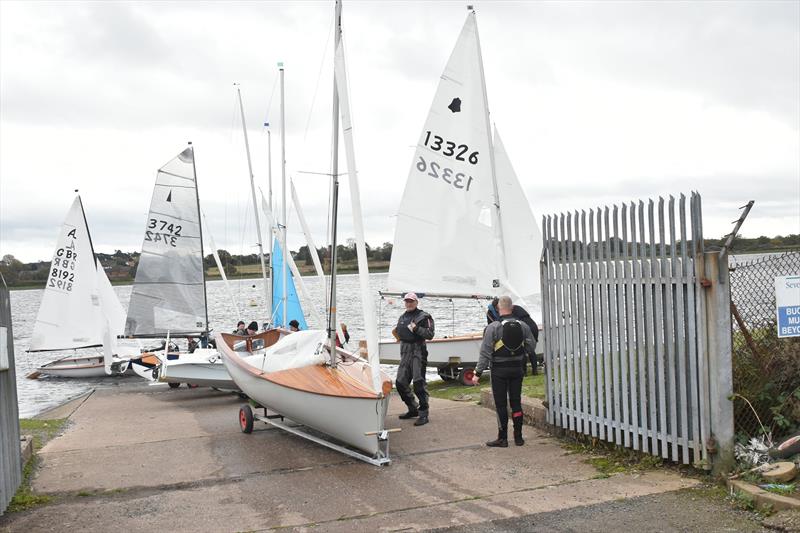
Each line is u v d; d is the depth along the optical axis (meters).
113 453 8.68
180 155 21.86
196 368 15.52
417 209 13.85
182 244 22.09
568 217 7.82
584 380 7.68
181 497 6.64
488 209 13.91
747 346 6.88
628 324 6.90
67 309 24.58
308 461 7.91
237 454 8.40
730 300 6.09
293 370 9.14
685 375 6.35
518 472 6.94
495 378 8.00
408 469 7.30
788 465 5.88
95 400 16.95
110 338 24.20
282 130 20.12
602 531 5.19
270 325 20.44
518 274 16.47
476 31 13.71
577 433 7.93
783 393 6.69
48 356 37.25
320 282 17.16
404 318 9.74
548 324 8.38
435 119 13.75
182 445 9.05
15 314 81.75
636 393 6.89
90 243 24.95
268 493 6.66
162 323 21.89
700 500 5.71
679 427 6.48
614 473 6.68
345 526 5.63
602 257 7.26
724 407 6.05
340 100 8.42
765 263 7.03
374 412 7.61
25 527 5.84
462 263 13.89
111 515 6.13
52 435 10.51
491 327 8.04
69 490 6.97
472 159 13.84
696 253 6.14
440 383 16.34
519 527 5.38
